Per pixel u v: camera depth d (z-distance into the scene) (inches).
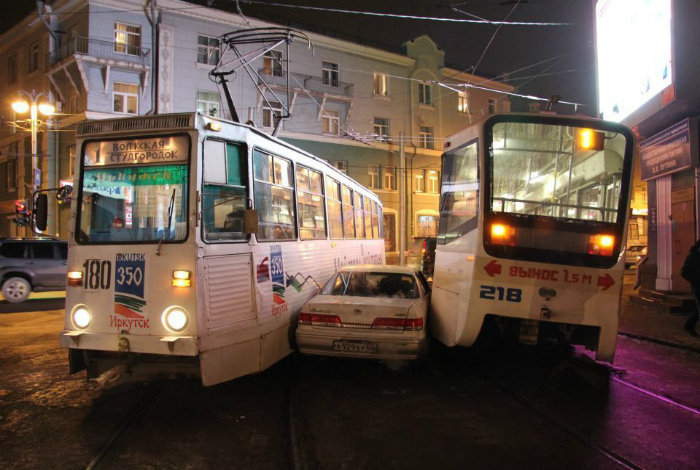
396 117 1389.0
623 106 550.6
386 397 224.7
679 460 161.8
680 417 199.9
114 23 986.1
